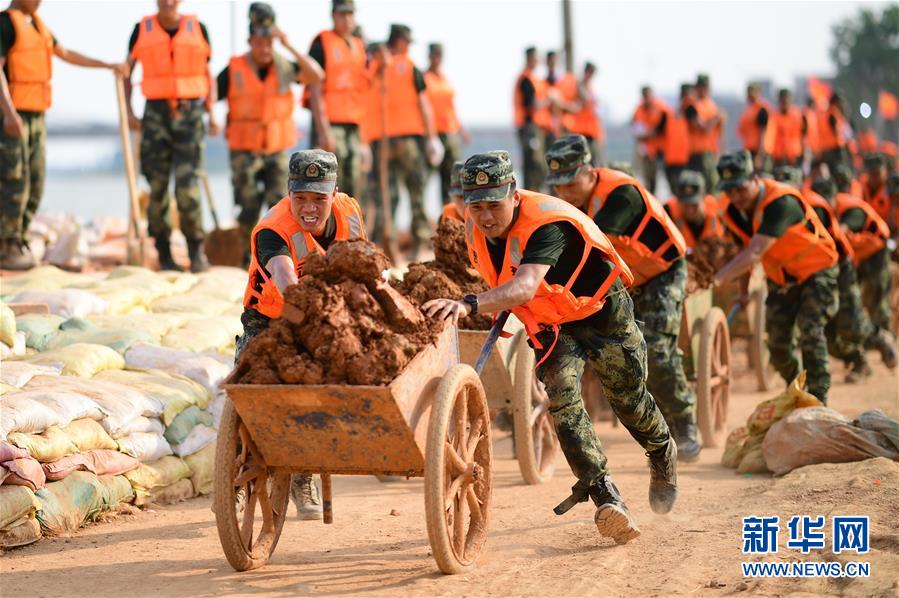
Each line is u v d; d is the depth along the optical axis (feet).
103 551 60.70
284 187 127.85
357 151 140.26
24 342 81.30
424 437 52.65
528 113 203.31
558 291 56.85
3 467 60.44
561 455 90.58
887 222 164.55
